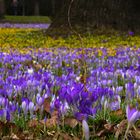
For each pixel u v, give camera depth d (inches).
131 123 143.1
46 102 197.8
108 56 481.1
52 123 180.2
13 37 872.3
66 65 413.4
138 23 907.4
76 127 177.8
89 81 269.9
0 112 171.8
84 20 887.7
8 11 2810.0
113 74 305.0
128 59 435.5
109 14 897.5
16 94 228.4
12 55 456.1
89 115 176.2
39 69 366.9
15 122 184.4
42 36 871.7
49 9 2802.7
